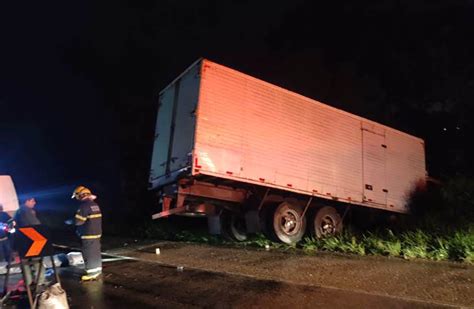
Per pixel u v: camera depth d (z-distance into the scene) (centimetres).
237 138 1039
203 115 988
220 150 1005
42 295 536
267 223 1160
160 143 1166
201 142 977
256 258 930
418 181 1581
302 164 1175
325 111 1268
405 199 1509
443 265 811
